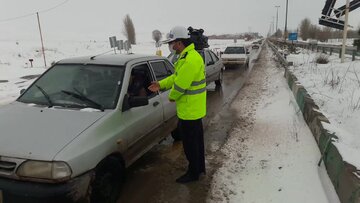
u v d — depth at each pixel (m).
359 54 19.47
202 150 4.75
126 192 4.44
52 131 3.56
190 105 4.44
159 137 5.38
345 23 16.33
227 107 9.51
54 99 4.36
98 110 4.07
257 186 4.51
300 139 6.03
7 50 32.81
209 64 12.29
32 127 3.65
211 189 4.50
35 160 3.19
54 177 3.13
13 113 4.05
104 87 4.43
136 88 4.79
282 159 5.28
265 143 6.14
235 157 5.61
